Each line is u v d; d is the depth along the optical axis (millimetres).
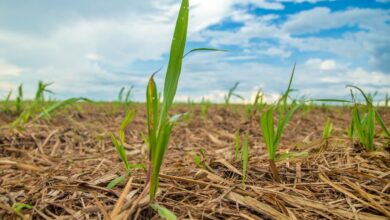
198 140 1329
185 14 465
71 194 575
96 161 959
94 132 1400
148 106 469
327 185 607
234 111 2172
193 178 635
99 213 497
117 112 2088
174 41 469
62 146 1162
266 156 784
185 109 2373
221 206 518
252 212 504
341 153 760
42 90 1523
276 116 1846
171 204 514
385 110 2232
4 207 493
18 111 1733
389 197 553
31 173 813
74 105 2137
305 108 1985
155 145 473
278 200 524
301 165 704
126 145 1214
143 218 479
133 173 672
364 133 778
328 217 494
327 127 854
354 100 759
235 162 727
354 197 542
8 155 1028
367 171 650
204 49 492
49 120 1538
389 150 784
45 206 528
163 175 594
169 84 477
